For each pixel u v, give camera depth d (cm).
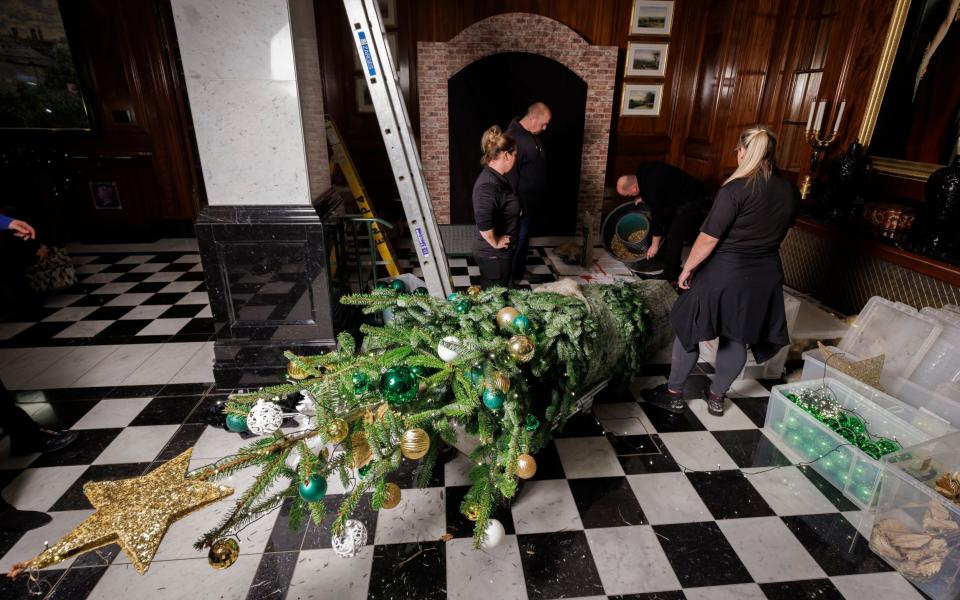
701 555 180
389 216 551
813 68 429
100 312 379
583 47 506
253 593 164
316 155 270
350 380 150
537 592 166
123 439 237
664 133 583
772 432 242
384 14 501
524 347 159
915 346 248
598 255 515
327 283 264
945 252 286
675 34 539
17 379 288
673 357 252
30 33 463
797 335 305
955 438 180
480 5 500
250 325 269
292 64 230
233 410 142
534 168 404
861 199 361
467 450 204
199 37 223
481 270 306
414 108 536
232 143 241
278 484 209
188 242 553
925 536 164
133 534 101
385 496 147
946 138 315
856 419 218
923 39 323
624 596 165
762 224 207
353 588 167
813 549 182
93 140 518
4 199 433
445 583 168
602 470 221
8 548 178
